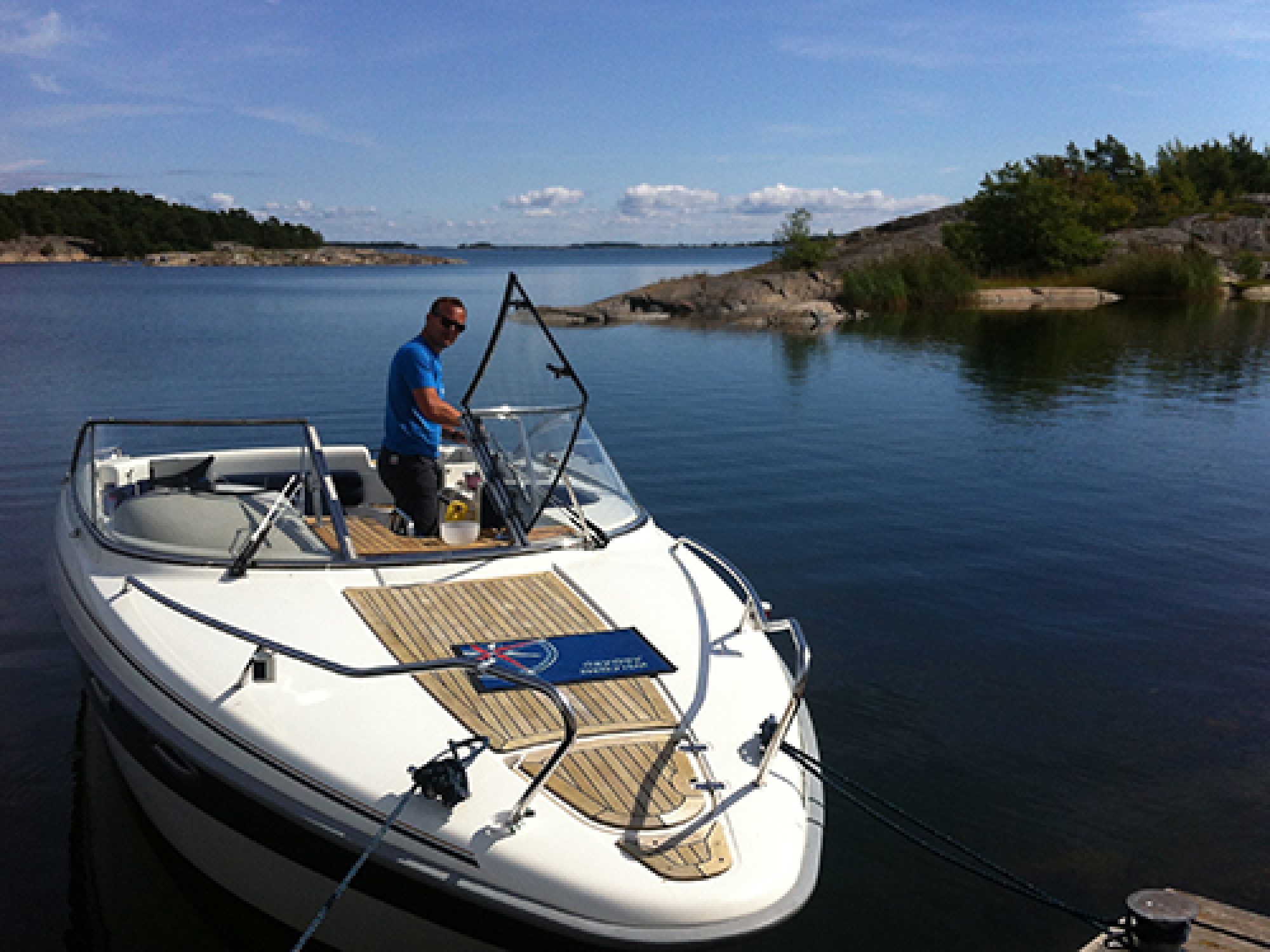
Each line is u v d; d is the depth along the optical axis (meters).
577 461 5.31
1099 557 8.80
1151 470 12.20
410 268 178.75
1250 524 9.89
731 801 3.30
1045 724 5.76
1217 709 5.96
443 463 6.54
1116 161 81.44
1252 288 47.34
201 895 4.15
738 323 34.97
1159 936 3.42
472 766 3.27
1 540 8.73
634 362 23.23
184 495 4.93
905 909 4.25
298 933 3.70
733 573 4.72
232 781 3.41
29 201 163.12
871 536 9.34
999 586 8.02
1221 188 85.81
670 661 4.01
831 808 4.94
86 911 4.06
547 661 3.92
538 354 5.00
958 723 5.76
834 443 13.73
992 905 4.27
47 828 4.67
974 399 17.62
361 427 13.63
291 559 4.57
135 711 3.81
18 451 12.10
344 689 3.62
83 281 77.62
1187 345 26.72
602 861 3.00
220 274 106.25
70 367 19.94
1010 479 11.73
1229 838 4.69
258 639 3.73
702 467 12.19
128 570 4.59
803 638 3.82
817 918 4.20
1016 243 50.25
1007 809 4.93
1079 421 15.55
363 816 3.20
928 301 41.19
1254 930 3.89
